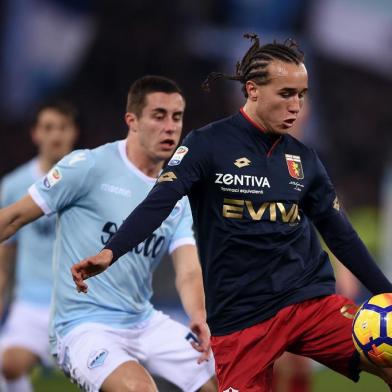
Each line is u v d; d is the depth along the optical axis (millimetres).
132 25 60406
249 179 14109
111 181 16844
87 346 16375
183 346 17562
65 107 23562
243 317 14359
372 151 63875
